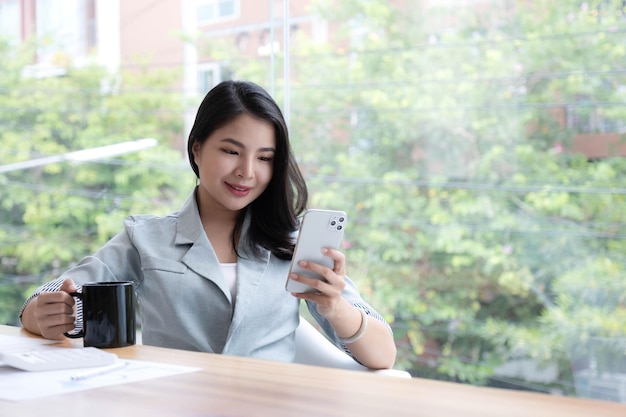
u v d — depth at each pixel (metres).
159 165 3.39
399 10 2.98
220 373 0.98
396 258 3.00
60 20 3.52
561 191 2.73
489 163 2.85
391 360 1.33
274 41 3.10
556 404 0.80
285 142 1.46
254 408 0.78
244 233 1.49
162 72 3.37
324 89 3.09
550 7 2.74
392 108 3.00
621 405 0.79
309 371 0.99
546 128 2.76
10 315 3.49
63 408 0.79
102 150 3.46
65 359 1.01
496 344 2.83
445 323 2.92
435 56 2.93
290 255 1.50
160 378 0.94
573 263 2.71
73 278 1.42
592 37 2.68
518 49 2.79
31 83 3.55
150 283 1.45
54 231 3.49
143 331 1.47
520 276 2.80
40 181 3.51
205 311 1.44
